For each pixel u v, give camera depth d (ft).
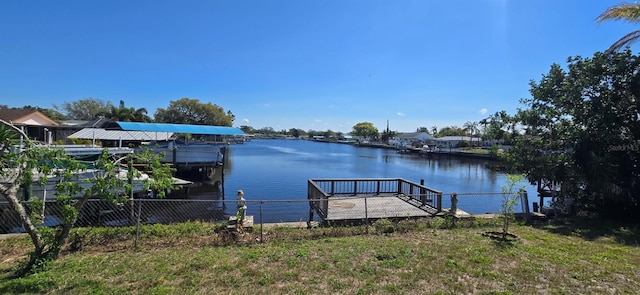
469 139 292.40
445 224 29.73
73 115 221.25
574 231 28.53
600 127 34.60
